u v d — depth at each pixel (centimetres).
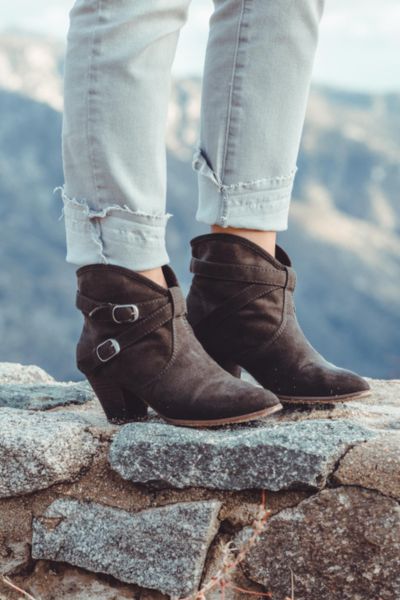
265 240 170
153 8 149
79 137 151
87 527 157
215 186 165
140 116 151
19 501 161
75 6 153
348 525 144
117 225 153
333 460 146
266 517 148
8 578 160
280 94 163
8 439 158
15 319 13600
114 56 148
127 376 161
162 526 152
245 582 150
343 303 17962
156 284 157
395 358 16825
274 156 164
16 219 17600
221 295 169
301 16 162
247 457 149
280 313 170
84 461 160
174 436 154
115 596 156
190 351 160
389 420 169
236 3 161
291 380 167
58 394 207
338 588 144
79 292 163
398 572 140
